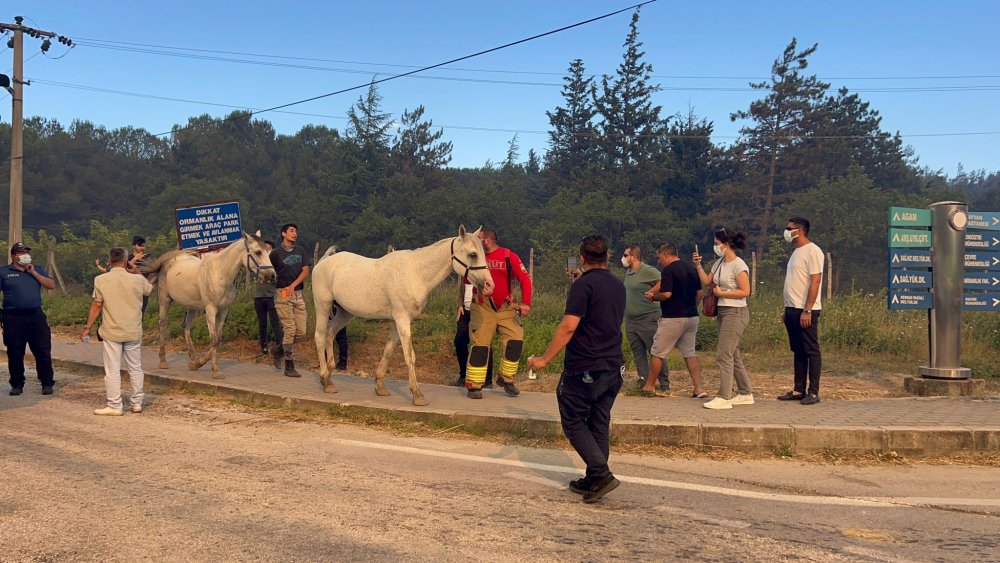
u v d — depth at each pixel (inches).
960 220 364.8
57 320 701.9
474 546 179.5
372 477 239.5
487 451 277.1
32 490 222.2
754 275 798.5
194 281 422.3
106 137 4092.0
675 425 283.6
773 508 212.2
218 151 3206.2
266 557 171.9
